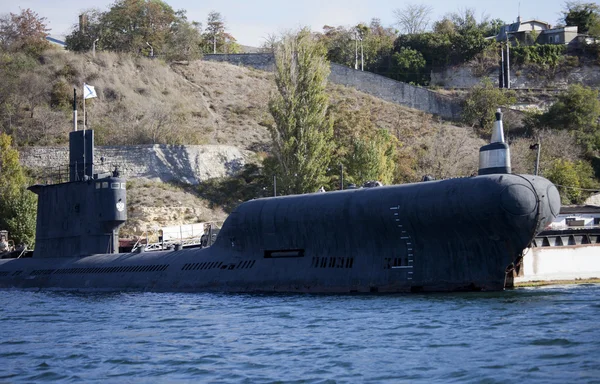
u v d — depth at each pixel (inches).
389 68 4901.6
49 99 4136.3
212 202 3371.1
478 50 4687.5
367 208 1403.8
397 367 826.8
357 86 4557.1
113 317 1348.4
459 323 1041.5
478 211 1243.2
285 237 1549.0
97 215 1943.9
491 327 1002.1
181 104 4296.3
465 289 1316.4
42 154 3631.9
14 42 4677.7
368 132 3543.3
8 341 1139.9
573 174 3292.3
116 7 4911.4
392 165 3272.6
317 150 3083.2
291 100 3100.4
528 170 3346.5
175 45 4877.0
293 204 1546.5
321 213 1477.6
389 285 1380.4
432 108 4315.9
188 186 3442.4
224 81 4667.8
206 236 1966.0
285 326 1115.3
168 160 3503.9
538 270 1704.0
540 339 914.1
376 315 1146.0
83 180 1969.7
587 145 3718.0
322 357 892.0
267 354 927.0
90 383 840.9
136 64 4574.3
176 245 1926.7
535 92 4392.2
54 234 2081.7
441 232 1315.2
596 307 1131.9
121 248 2503.7
